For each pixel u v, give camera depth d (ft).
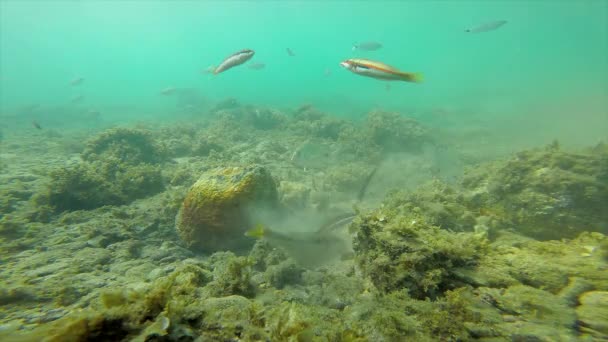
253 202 16.88
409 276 10.08
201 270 12.76
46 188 21.85
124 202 23.04
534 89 112.16
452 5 306.35
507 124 60.80
